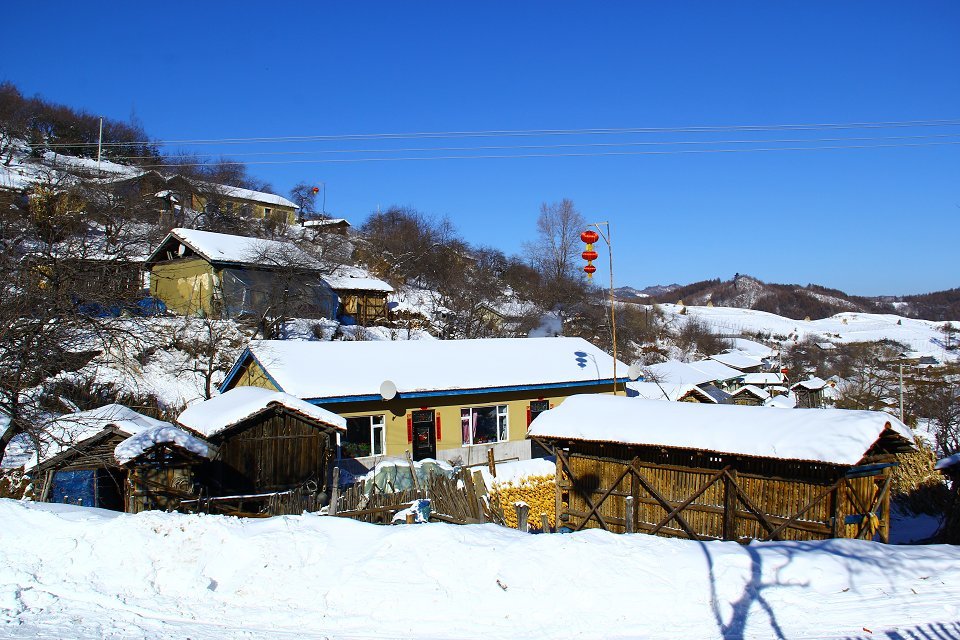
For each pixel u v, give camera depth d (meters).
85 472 15.02
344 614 6.95
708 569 7.93
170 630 6.57
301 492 16.23
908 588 7.68
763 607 7.18
